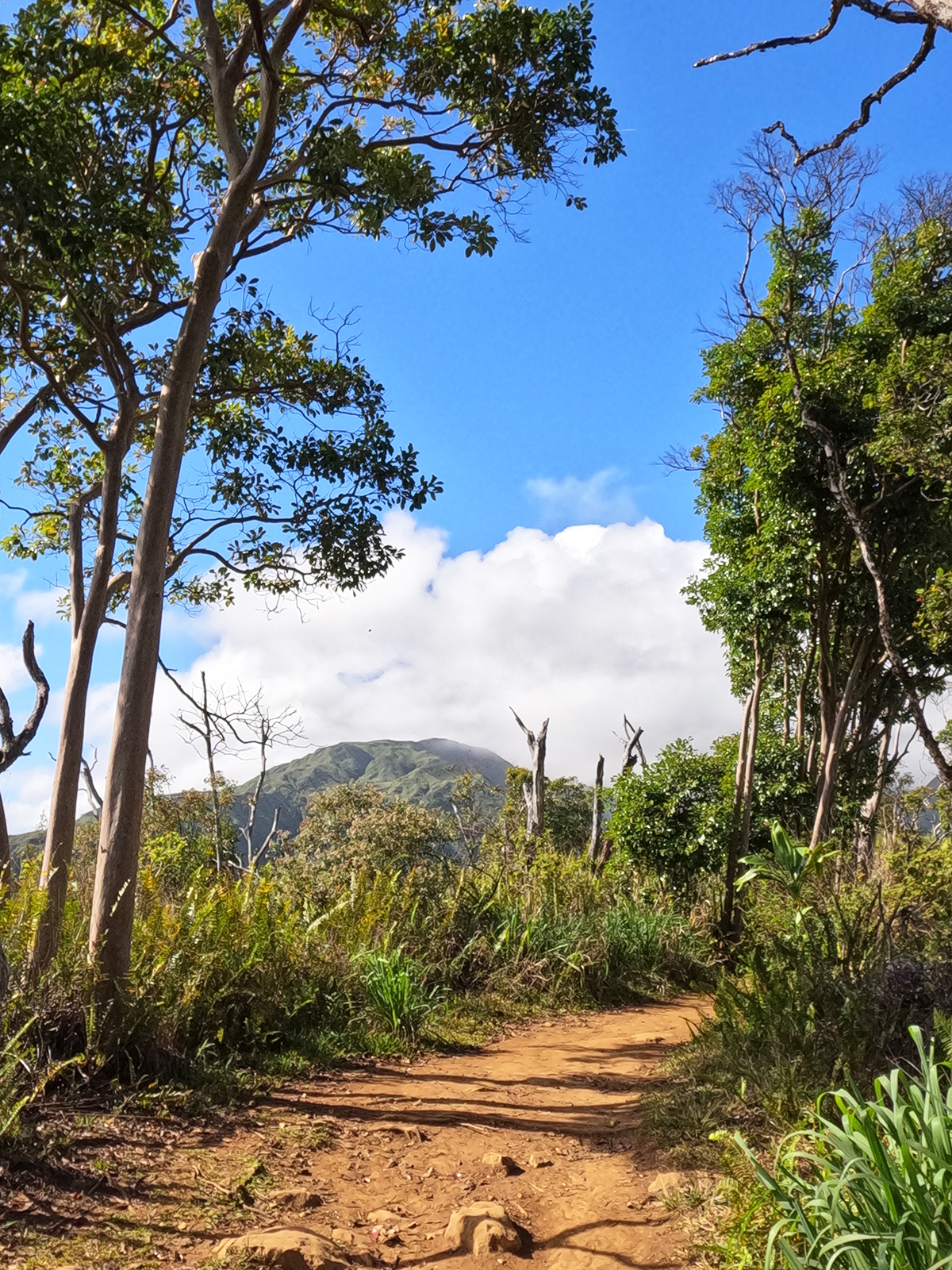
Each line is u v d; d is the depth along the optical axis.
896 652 7.32
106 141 9.54
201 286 8.09
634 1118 6.09
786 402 14.59
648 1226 4.22
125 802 7.02
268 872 10.00
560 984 11.06
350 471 12.62
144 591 7.48
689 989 12.61
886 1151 3.32
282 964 8.34
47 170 7.98
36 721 10.89
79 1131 5.20
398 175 8.72
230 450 12.76
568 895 13.55
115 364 10.23
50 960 6.83
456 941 11.09
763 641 15.97
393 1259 4.11
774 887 8.11
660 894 15.59
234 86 8.93
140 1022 6.43
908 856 8.53
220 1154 5.25
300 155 10.02
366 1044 8.08
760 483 15.12
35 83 9.20
